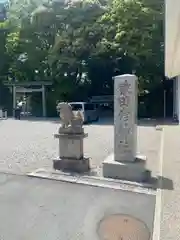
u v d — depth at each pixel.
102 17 16.47
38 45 19.91
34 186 4.43
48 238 2.92
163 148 7.38
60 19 18.08
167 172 5.10
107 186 4.39
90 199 3.90
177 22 4.45
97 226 3.15
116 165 4.80
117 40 15.53
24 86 20.42
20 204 3.75
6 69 22.52
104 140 9.16
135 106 4.80
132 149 4.82
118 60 18.08
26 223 3.23
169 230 2.94
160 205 3.59
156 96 18.66
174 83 17.28
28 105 21.81
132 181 4.64
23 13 19.58
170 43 5.93
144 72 17.16
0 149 7.66
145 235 2.93
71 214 3.45
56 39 17.58
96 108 16.91
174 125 13.02
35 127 13.16
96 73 19.84
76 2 17.44
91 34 17.28
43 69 20.19
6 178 4.85
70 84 19.88
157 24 15.48
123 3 15.04
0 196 4.02
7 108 22.45
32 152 7.24
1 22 22.27
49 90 20.42
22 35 19.50
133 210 3.54
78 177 4.86
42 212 3.51
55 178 4.80
